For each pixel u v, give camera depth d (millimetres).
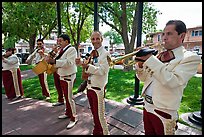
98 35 2701
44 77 5375
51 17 14336
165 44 1740
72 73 3561
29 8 13148
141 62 1650
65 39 3586
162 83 1569
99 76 2746
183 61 1629
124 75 9562
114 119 3830
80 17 16578
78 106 4676
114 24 13047
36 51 5336
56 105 4816
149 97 1915
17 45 35062
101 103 2850
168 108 1747
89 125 3641
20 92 5574
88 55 2863
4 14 14180
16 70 5438
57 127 3598
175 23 1684
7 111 4457
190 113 4055
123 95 5695
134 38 11672
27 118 4035
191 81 7941
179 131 3277
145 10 13961
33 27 14484
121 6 11539
